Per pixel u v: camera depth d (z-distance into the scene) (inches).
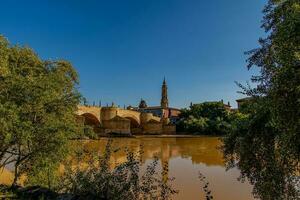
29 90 603.5
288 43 273.3
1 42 651.5
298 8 284.4
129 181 403.5
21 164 662.5
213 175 1174.3
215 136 4286.4
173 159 1749.5
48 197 442.9
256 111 400.2
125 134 4124.0
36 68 725.3
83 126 723.4
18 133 556.4
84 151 590.6
